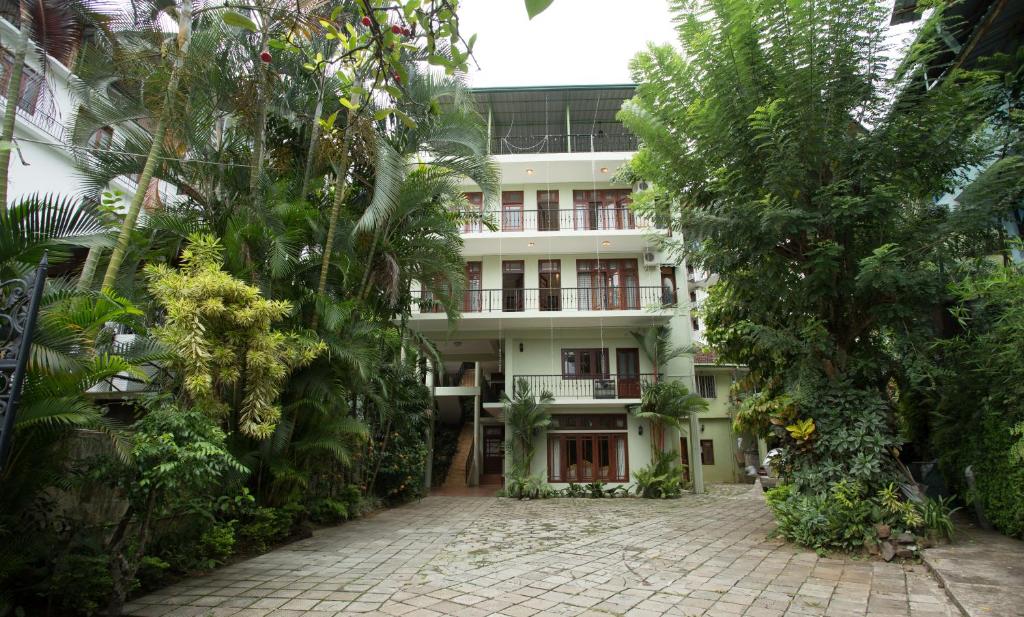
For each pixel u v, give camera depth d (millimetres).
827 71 7043
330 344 7805
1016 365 5785
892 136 6992
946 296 6902
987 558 6012
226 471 6312
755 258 7898
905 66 6828
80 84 7168
